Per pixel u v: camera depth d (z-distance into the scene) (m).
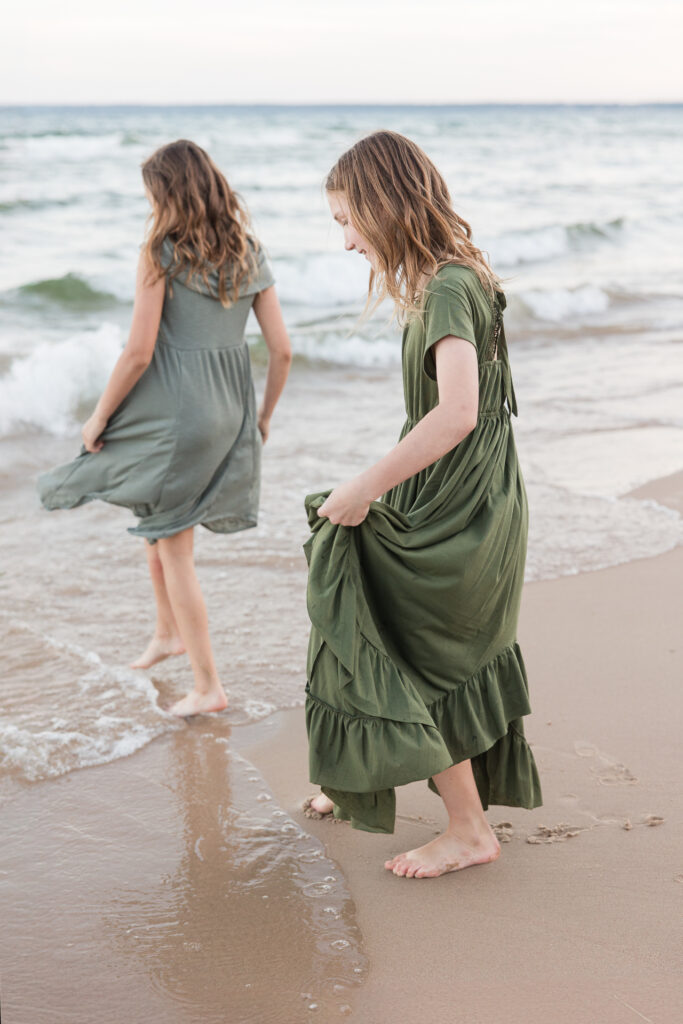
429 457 1.98
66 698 3.18
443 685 2.23
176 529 2.99
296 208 19.30
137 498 3.00
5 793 2.66
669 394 7.46
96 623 3.79
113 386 2.91
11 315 9.69
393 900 2.24
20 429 6.34
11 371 6.61
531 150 40.56
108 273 10.48
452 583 2.13
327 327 9.34
